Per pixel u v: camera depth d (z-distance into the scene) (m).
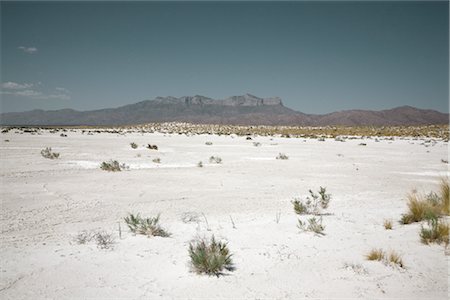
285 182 16.56
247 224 9.15
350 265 6.28
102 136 65.88
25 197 12.24
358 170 21.64
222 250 6.37
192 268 6.20
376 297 5.14
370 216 10.09
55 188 13.96
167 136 72.38
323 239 7.83
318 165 23.84
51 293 5.29
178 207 11.24
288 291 5.34
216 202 12.04
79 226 8.91
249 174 18.94
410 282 5.61
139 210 10.77
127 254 6.90
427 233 7.53
